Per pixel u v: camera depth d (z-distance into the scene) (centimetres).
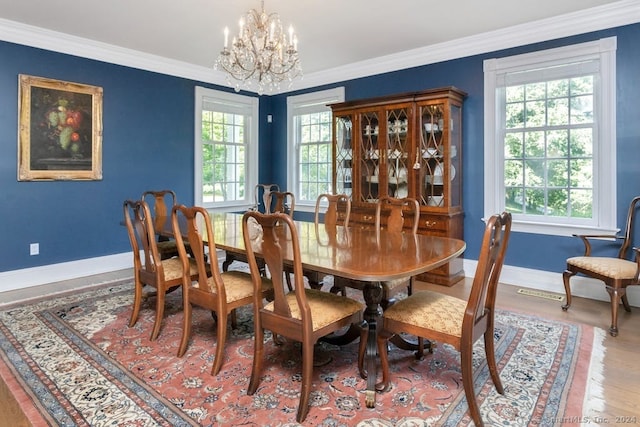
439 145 388
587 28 335
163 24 357
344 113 454
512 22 352
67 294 352
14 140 368
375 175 435
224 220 350
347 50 428
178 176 492
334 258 197
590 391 195
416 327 185
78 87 402
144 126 457
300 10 324
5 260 367
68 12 331
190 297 234
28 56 371
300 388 200
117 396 192
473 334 172
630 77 320
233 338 262
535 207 378
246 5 314
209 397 192
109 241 436
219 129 539
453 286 379
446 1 309
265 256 186
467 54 401
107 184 431
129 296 347
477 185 404
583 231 343
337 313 193
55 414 177
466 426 169
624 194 326
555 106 362
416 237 265
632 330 270
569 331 268
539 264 371
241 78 357
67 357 232
